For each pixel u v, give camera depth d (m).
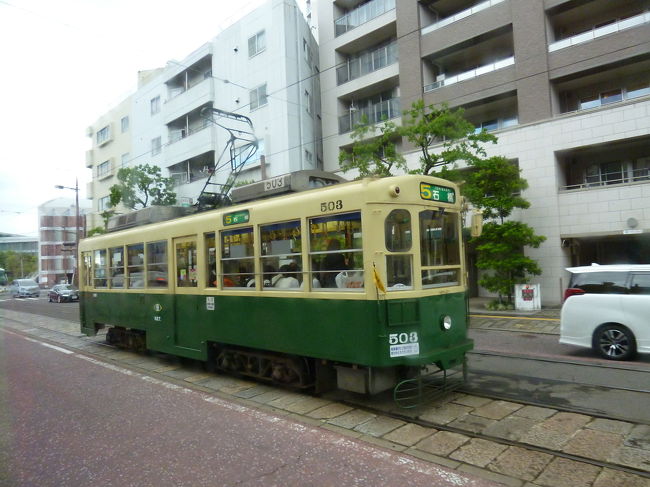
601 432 4.71
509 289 15.19
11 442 5.03
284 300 6.21
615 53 15.38
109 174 36.66
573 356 8.30
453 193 6.22
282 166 22.44
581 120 16.02
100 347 11.12
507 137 17.59
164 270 8.56
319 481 3.88
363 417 5.42
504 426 4.97
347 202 5.52
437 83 19.73
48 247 61.88
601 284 8.11
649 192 14.83
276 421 5.39
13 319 19.36
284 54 22.34
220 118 25.72
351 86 23.47
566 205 16.36
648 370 6.99
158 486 3.90
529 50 17.09
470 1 20.09
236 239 7.08
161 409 6.03
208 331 7.50
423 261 5.67
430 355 5.50
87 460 4.48
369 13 22.73
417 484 3.77
